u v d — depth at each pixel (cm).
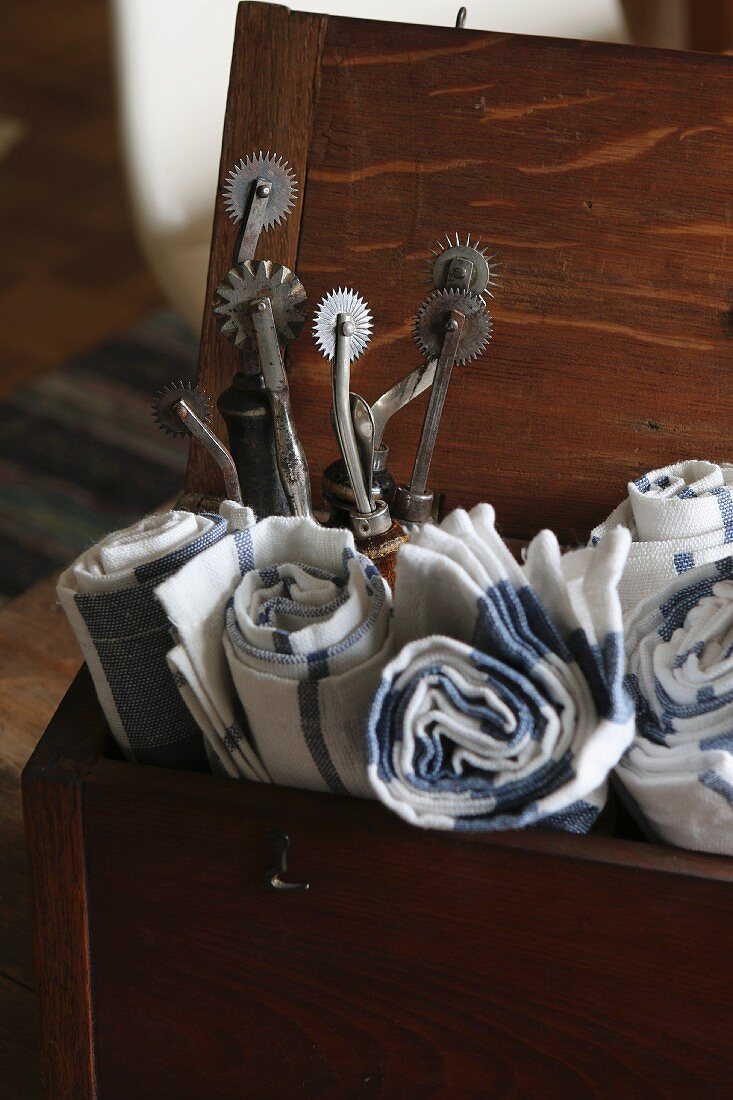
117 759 63
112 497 183
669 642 58
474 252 72
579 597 52
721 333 78
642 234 78
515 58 78
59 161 288
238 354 81
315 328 67
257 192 73
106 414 202
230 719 57
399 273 80
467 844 54
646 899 53
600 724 49
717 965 54
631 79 77
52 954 62
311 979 59
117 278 243
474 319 70
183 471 190
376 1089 62
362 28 79
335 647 52
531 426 81
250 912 58
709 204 77
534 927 55
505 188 79
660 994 55
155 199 131
